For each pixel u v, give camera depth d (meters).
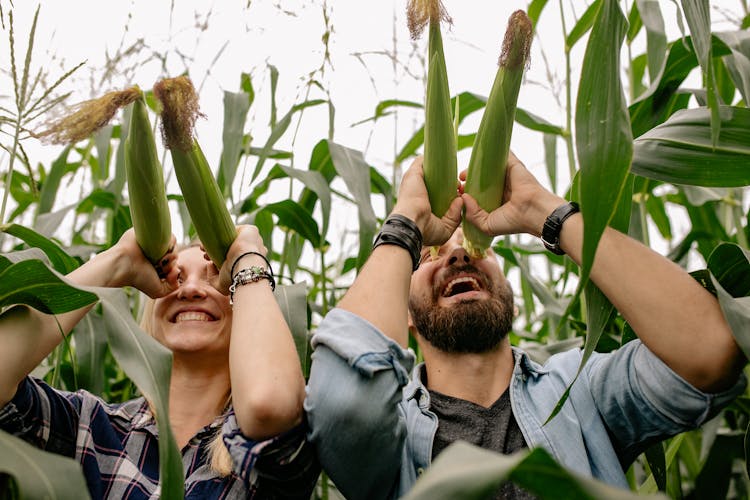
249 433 1.36
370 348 1.41
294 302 1.83
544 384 1.72
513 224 1.52
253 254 1.58
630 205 1.44
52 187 2.59
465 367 1.81
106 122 1.30
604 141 1.05
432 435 1.62
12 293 1.19
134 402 1.73
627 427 1.58
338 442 1.39
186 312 1.82
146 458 1.58
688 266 2.45
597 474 1.54
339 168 2.21
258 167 2.40
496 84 1.45
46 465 0.93
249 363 1.40
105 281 1.48
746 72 1.50
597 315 1.40
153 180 1.41
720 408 1.45
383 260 1.53
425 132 1.56
